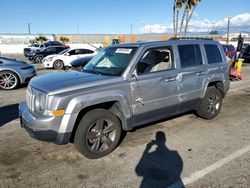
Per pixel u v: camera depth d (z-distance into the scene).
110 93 3.91
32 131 3.71
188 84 5.04
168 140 4.70
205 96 5.53
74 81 3.93
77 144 3.82
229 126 5.45
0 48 46.44
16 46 46.97
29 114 3.86
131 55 4.35
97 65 4.80
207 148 4.37
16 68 9.50
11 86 9.54
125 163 3.86
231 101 7.67
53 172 3.60
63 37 59.41
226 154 4.14
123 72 4.18
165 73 4.62
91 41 62.03
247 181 3.37
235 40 49.59
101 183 3.35
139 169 3.69
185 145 4.49
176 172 3.61
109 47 5.12
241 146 4.45
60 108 3.56
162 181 3.40
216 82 5.90
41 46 30.48
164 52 4.74
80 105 3.63
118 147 4.39
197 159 3.98
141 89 4.28
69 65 16.88
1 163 3.84
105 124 4.08
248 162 3.87
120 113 4.20
